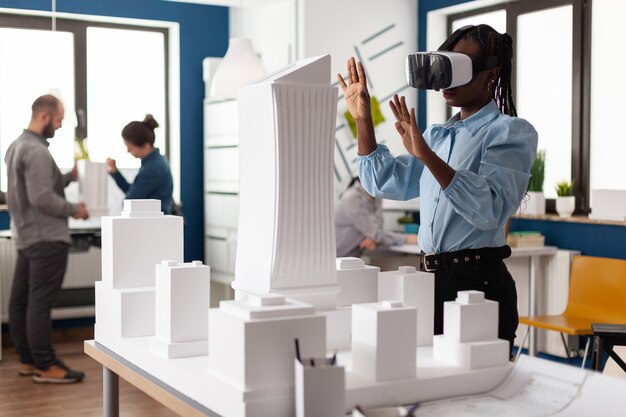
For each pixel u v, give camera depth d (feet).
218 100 20.52
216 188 20.77
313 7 18.28
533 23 17.46
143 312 6.42
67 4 19.72
